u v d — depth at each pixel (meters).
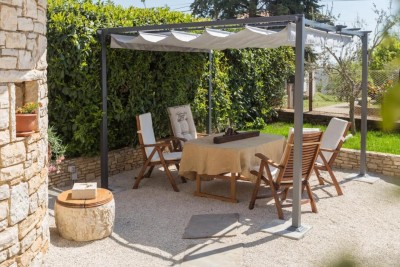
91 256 4.46
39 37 3.97
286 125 13.16
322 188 7.09
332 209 6.01
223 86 10.93
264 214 5.80
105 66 6.96
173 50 8.27
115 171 8.08
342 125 6.89
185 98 9.54
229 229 5.20
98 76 7.30
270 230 5.13
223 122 11.19
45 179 4.29
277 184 5.66
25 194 3.66
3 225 3.35
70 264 4.27
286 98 14.61
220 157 6.29
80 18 6.93
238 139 7.02
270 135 7.50
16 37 3.47
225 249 4.63
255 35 6.04
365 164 7.78
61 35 6.73
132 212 5.91
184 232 5.11
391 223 5.43
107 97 7.59
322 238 4.94
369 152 8.14
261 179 5.92
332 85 13.12
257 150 6.48
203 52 9.78
